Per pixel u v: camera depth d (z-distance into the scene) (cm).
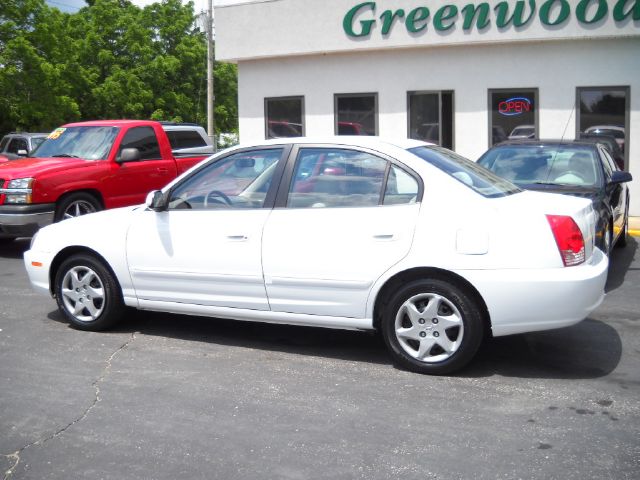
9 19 2703
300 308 557
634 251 1055
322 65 1598
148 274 610
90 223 641
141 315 705
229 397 489
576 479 369
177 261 595
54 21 2961
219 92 4128
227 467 388
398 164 538
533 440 416
